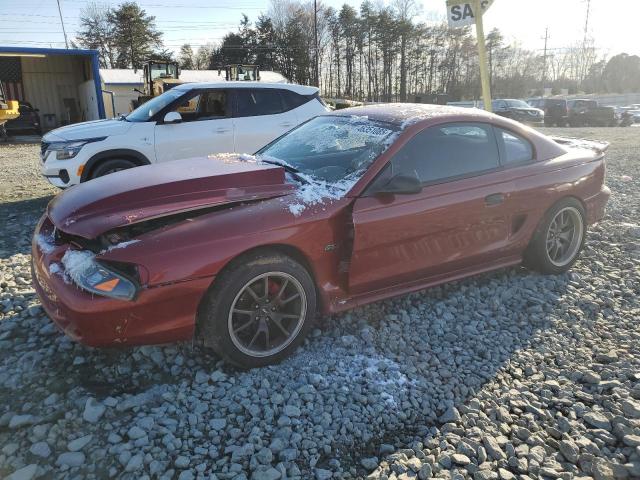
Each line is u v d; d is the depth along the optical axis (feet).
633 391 9.65
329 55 251.19
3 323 11.85
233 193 10.48
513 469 8.00
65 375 9.95
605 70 281.13
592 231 19.13
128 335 9.14
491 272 15.26
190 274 9.23
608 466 7.93
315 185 11.32
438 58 248.11
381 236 11.19
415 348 11.35
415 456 8.21
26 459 7.89
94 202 10.08
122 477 7.57
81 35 223.92
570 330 12.12
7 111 51.90
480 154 13.19
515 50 257.55
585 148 16.24
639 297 13.78
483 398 9.63
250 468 7.80
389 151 11.65
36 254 10.58
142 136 23.54
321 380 9.97
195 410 9.03
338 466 7.96
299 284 10.45
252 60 223.92
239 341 10.03
